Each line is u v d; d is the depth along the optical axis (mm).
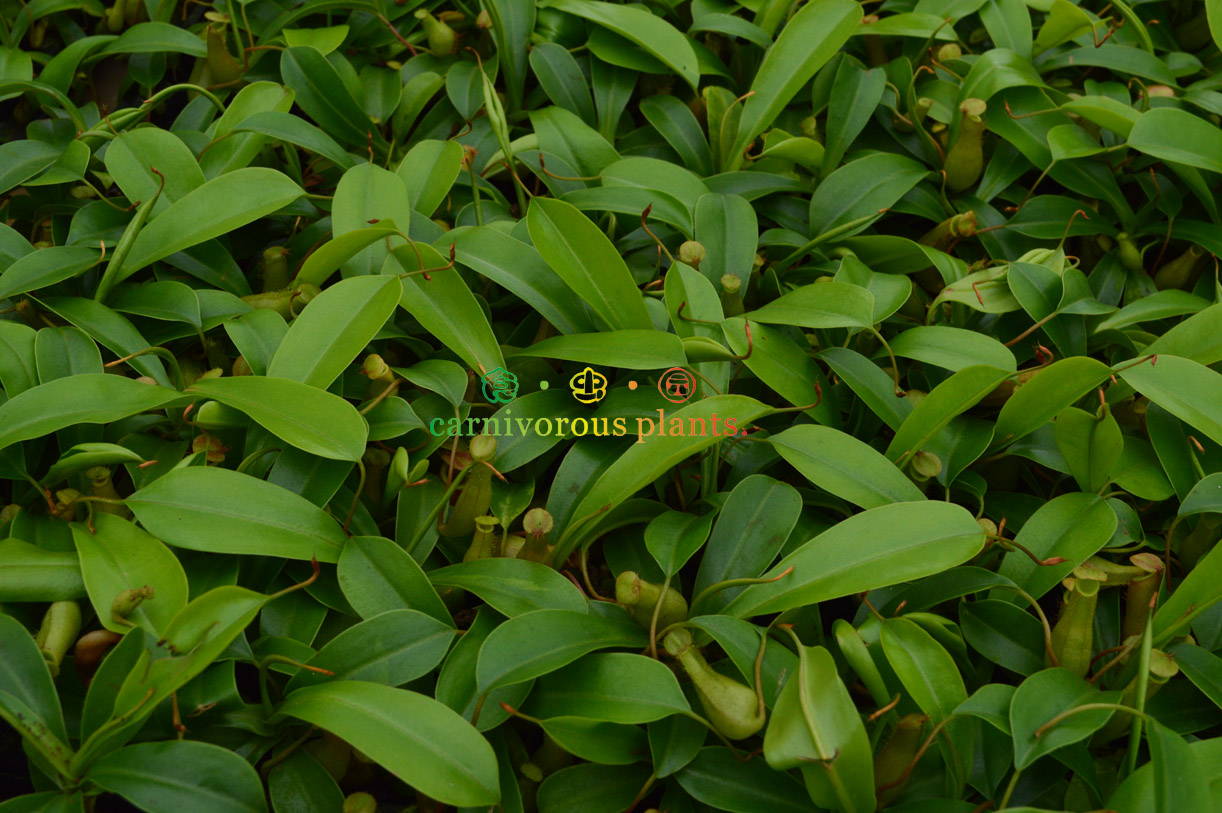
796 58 1354
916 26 1443
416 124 1531
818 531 1034
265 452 1021
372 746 772
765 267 1337
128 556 904
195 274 1195
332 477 991
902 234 1409
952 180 1383
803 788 861
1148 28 1584
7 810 792
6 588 896
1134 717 854
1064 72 1561
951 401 1010
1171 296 1192
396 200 1167
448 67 1499
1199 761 792
